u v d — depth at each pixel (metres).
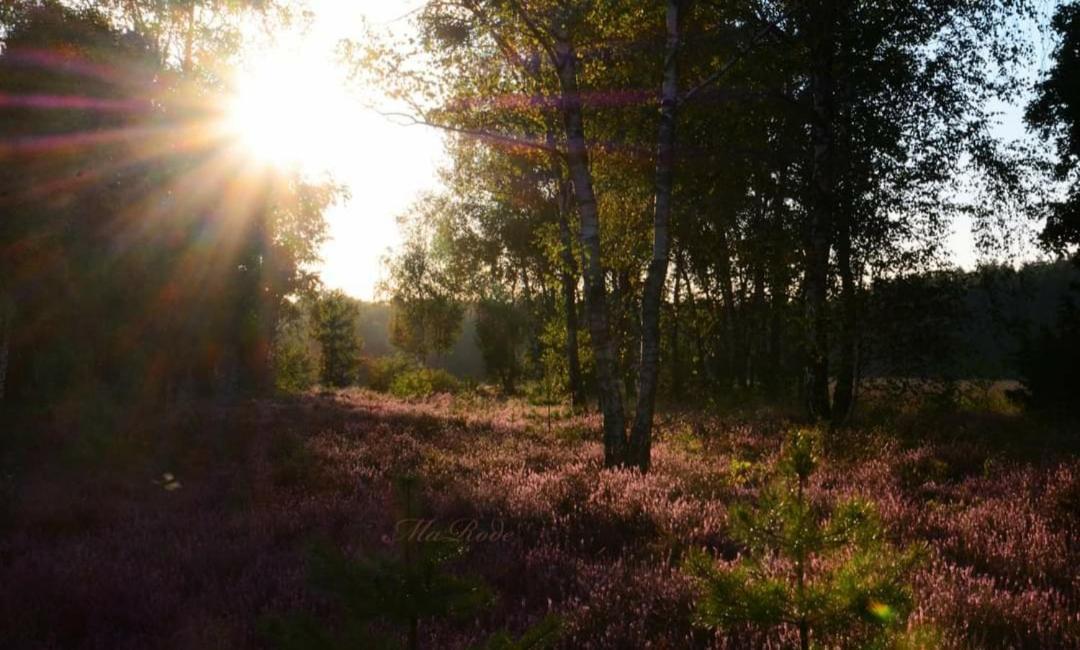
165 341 22.88
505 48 12.88
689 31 15.16
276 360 48.66
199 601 5.68
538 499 8.77
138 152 21.47
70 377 21.31
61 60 20.19
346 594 3.26
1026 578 5.95
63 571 6.28
